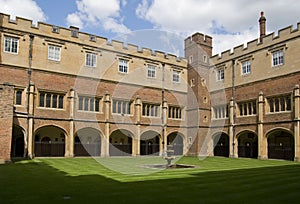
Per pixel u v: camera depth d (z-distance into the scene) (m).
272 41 23.38
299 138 19.98
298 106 20.31
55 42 22.36
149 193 7.11
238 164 16.95
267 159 22.39
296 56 21.28
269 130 22.61
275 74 22.83
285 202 6.21
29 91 20.48
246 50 25.80
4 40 20.38
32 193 7.10
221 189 7.70
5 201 6.23
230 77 27.20
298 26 21.33
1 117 16.09
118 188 7.80
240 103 26.02
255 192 7.30
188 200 6.36
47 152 23.02
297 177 10.35
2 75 20.00
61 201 6.25
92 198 6.54
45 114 21.16
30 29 21.38
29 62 21.02
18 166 14.09
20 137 22.42
